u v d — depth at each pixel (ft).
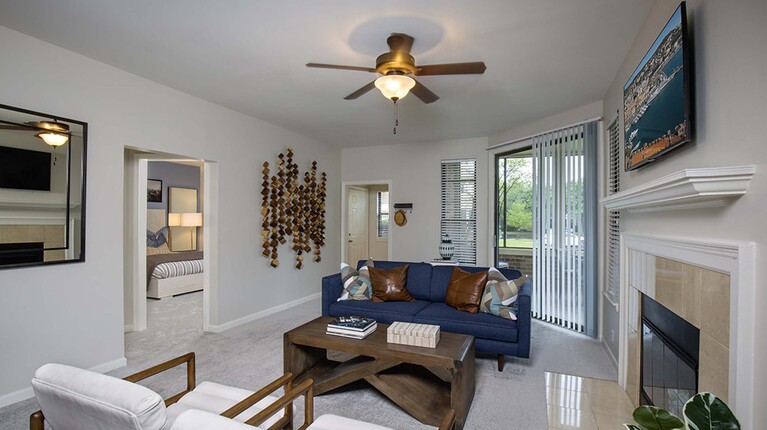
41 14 7.73
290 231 17.67
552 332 13.93
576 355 11.65
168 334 13.56
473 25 8.05
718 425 3.40
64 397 4.20
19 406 8.26
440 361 7.63
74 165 9.47
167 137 11.93
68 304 9.37
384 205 27.68
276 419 5.85
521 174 17.87
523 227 17.78
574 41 8.77
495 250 18.26
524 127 16.40
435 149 20.17
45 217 8.93
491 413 8.17
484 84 11.53
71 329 9.43
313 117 15.51
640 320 8.04
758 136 3.97
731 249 4.23
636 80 7.94
